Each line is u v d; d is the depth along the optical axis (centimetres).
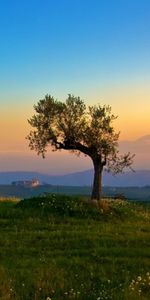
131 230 3606
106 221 4081
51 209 4166
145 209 4988
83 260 2473
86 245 2891
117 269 2298
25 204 4278
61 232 3300
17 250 2720
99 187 5078
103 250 2723
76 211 4172
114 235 3272
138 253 2683
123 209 4456
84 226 3688
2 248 2767
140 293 1875
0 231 3338
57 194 4584
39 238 3114
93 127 5156
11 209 4091
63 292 1942
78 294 1870
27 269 2262
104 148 5078
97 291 1930
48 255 2612
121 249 2767
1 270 2203
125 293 1841
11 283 2002
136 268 2338
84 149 5150
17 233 3238
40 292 1920
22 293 1884
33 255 2622
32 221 3775
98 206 4334
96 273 2216
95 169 5125
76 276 2156
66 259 2484
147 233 3488
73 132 5125
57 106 5228
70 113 5181
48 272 2195
